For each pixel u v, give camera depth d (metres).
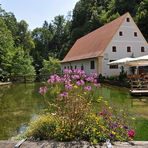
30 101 20.97
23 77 50.16
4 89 33.47
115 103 17.67
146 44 44.66
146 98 20.80
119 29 43.47
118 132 7.84
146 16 56.53
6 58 46.16
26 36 82.75
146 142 7.37
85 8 82.31
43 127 7.89
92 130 7.67
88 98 8.93
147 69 40.66
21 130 11.27
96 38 50.50
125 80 30.30
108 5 77.50
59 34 96.69
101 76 38.75
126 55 43.62
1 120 13.61
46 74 55.53
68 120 7.92
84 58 46.72
